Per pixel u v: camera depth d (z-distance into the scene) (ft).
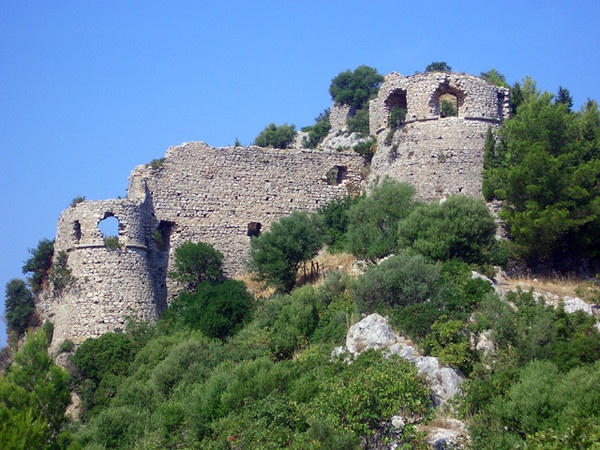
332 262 196.24
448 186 198.90
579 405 120.37
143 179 207.10
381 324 153.07
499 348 146.00
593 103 204.85
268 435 127.24
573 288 173.68
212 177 212.23
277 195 214.90
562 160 180.86
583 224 179.42
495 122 205.87
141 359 175.94
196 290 201.57
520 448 115.24
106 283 189.67
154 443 138.10
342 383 132.87
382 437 126.11
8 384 132.05
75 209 196.34
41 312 201.26
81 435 148.15
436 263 170.09
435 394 137.69
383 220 190.29
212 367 164.86
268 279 194.29
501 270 178.29
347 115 297.74
